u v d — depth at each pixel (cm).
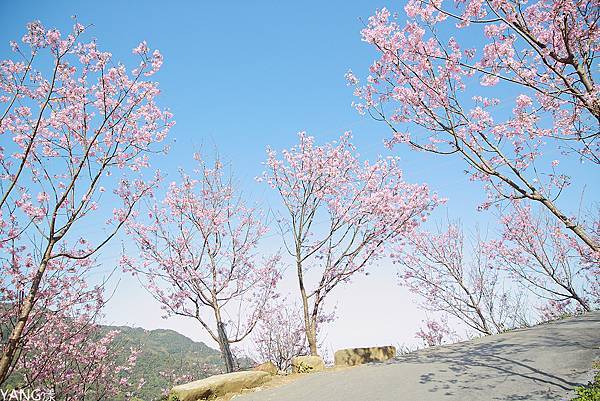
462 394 754
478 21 655
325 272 1434
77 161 903
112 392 1411
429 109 729
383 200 1421
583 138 682
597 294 1791
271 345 1905
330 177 1495
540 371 824
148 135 937
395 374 978
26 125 877
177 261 1453
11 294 926
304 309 1440
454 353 1148
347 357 1388
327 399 859
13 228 905
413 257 1986
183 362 2189
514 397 702
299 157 1539
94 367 1342
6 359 645
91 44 890
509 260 1834
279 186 1552
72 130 880
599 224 1600
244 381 1112
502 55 704
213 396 1048
